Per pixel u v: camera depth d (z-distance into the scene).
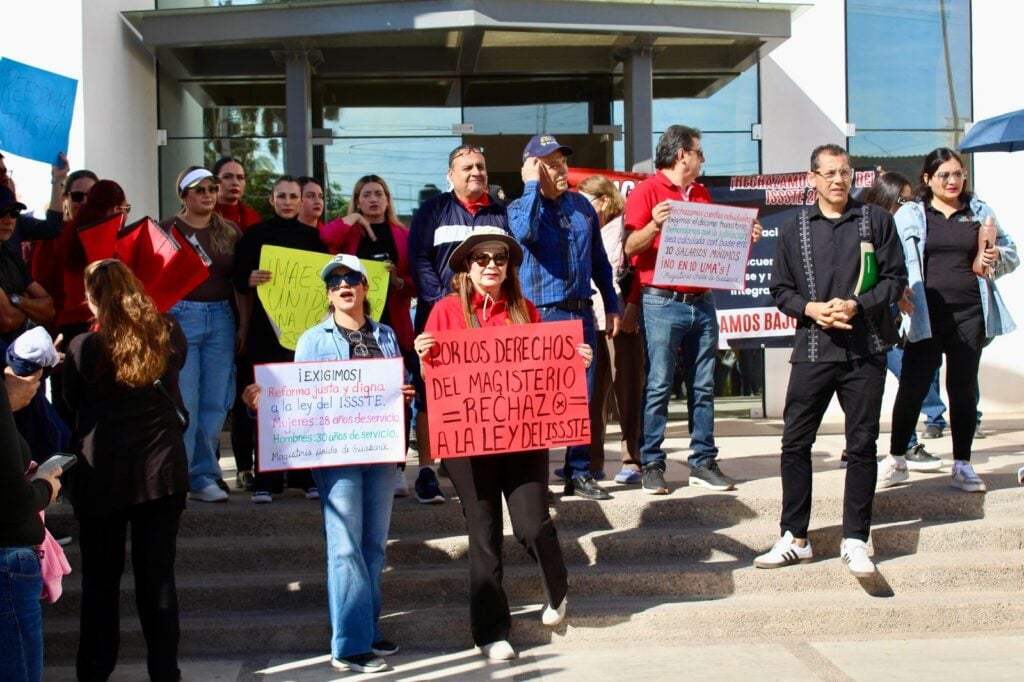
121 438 4.61
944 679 4.77
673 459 7.77
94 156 8.71
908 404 6.55
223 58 10.16
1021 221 10.30
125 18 9.42
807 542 5.85
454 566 5.92
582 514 6.18
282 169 10.30
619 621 5.43
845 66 10.38
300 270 6.24
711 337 6.51
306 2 9.13
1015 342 10.30
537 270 5.95
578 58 10.34
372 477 5.15
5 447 3.32
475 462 5.12
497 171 10.54
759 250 8.59
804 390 5.73
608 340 6.96
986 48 10.49
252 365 6.44
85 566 4.75
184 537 6.10
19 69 6.61
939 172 6.51
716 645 5.39
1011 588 5.84
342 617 4.97
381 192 6.62
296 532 6.14
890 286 5.60
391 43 9.91
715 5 9.38
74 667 5.27
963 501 6.39
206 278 6.11
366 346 5.10
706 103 10.39
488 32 9.34
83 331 6.29
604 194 7.21
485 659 5.17
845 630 5.50
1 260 5.75
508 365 5.04
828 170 5.71
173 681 4.67
